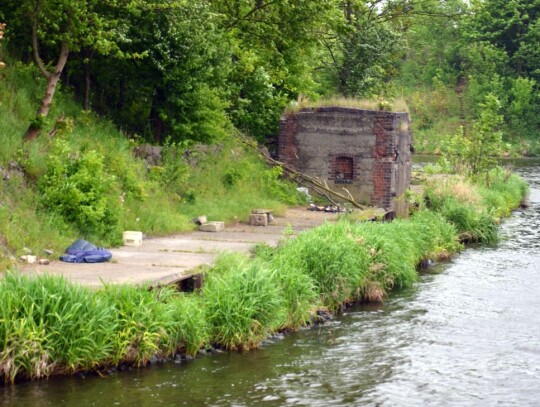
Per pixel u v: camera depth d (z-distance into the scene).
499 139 40.16
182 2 22.27
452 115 92.00
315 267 16.77
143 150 22.72
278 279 15.22
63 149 18.48
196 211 22.41
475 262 23.05
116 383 11.57
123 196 20.19
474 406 11.56
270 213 23.38
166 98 23.83
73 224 17.55
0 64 16.58
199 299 14.03
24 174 18.00
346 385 12.23
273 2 27.94
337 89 41.12
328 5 28.31
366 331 15.33
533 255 24.41
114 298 12.34
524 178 55.38
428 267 22.16
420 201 28.72
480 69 96.56
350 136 28.47
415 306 17.44
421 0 43.50
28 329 11.09
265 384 12.07
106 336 11.76
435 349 14.27
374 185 28.31
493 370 13.20
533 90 92.88
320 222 23.73
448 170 40.22
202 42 23.33
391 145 28.19
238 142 28.66
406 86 100.94
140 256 16.78
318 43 29.61
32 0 19.42
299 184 28.81
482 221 27.34
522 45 93.62
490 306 17.53
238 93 29.28
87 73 22.59
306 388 12.02
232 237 20.06
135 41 22.17
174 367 12.46
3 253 15.30
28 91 20.83
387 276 18.69
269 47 29.42
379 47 40.69
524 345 14.65
